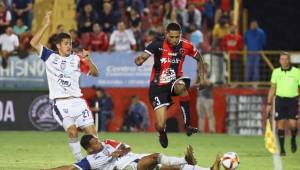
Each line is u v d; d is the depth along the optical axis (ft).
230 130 217.97
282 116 154.40
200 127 217.77
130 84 217.56
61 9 226.99
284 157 148.97
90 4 223.92
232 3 234.58
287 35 249.34
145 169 98.99
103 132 213.46
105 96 214.69
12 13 223.92
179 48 118.73
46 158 138.51
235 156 95.14
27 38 218.79
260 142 184.85
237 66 220.23
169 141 182.70
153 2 229.66
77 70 115.55
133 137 194.18
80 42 220.64
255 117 217.77
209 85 214.28
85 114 114.83
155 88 119.55
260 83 218.79
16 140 180.75
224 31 223.30
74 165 99.19
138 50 221.25
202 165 130.41
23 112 217.77
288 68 154.92
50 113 217.15
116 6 227.40
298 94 155.84
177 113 215.10
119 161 99.45
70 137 113.50
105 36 220.23
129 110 216.54
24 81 217.77
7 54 216.95
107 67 217.36
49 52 115.24
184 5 224.53
